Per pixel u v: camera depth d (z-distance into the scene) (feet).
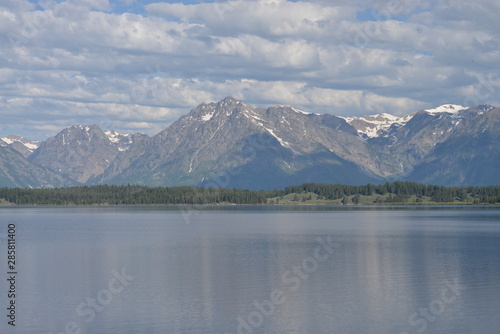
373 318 236.22
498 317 236.02
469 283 302.45
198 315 241.14
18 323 233.14
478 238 568.00
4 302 267.39
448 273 334.85
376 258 404.77
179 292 283.59
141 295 278.05
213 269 353.92
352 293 279.90
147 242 545.03
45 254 443.32
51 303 264.72
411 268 354.95
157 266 369.71
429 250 456.45
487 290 284.41
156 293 282.36
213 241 550.77
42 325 230.48
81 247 498.28
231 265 371.56
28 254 444.14
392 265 368.27
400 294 277.23
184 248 484.33
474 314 240.94
